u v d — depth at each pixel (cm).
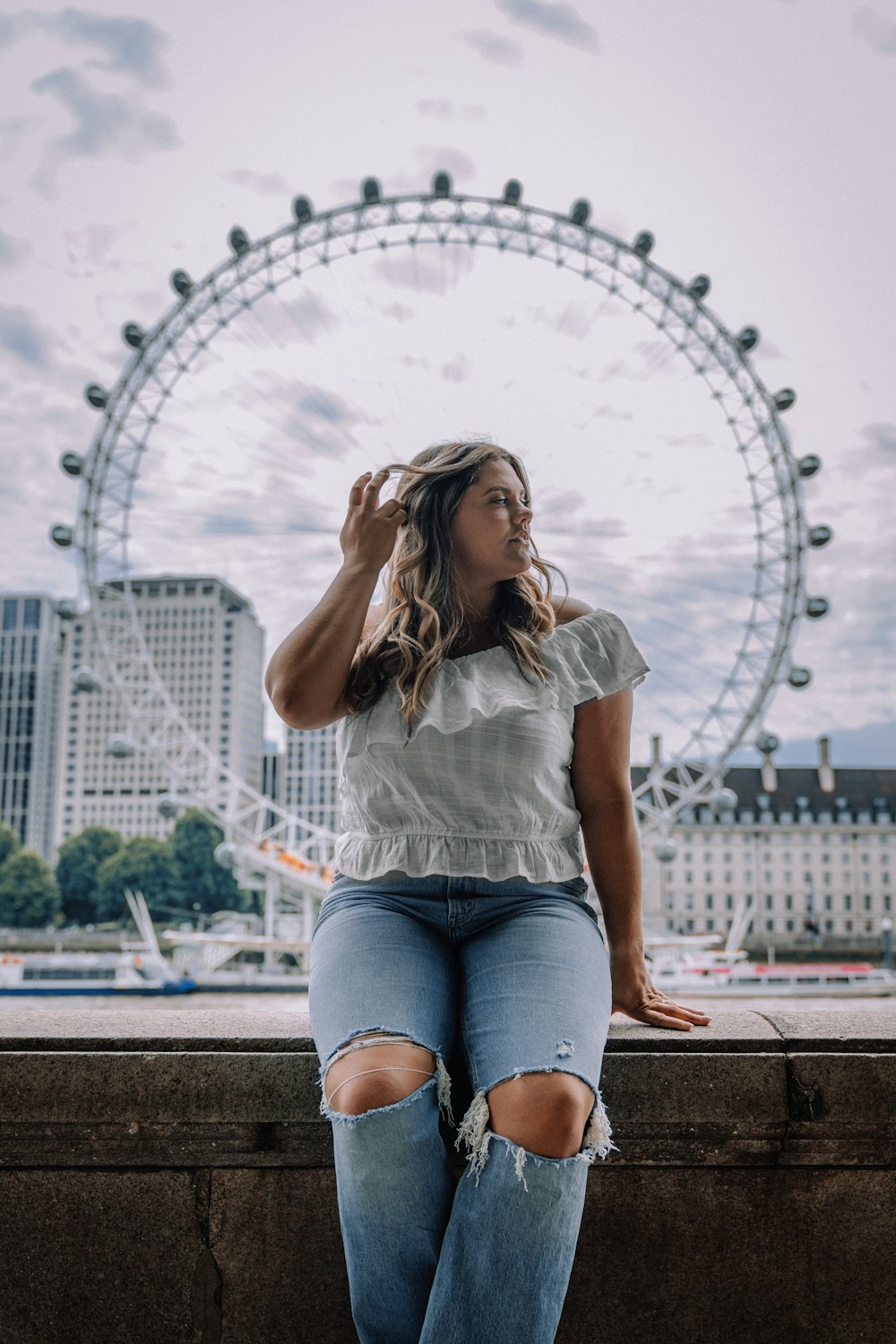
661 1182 259
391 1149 203
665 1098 254
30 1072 255
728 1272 257
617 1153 256
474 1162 205
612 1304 256
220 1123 253
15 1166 258
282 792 9988
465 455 280
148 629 14150
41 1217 257
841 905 11638
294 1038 259
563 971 229
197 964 5441
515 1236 197
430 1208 206
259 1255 255
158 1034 262
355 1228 206
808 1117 253
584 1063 211
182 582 14238
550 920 244
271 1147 255
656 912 11588
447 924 254
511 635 270
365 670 268
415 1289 205
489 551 273
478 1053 221
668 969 5216
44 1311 256
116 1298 255
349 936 241
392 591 279
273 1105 252
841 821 11781
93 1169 258
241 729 14025
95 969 5331
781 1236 258
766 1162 258
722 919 11612
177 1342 254
